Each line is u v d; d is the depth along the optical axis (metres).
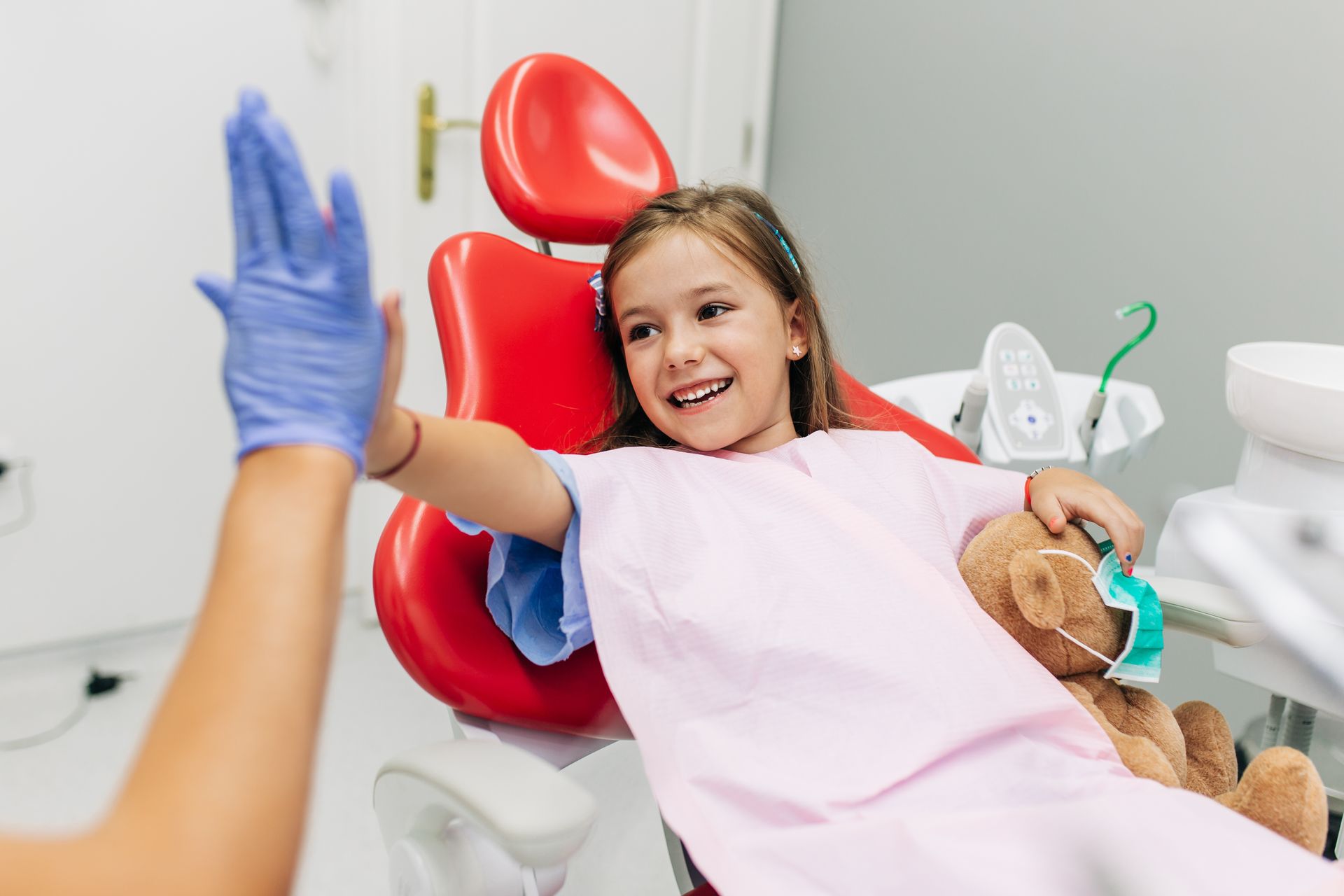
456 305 1.00
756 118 2.32
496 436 0.75
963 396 1.25
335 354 0.47
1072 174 1.67
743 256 0.99
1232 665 0.95
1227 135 1.45
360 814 1.53
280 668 0.40
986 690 0.76
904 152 1.98
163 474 1.89
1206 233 1.49
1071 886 0.62
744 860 0.68
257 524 0.44
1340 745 0.92
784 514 0.87
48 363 1.76
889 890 0.65
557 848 0.59
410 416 0.64
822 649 0.77
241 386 0.47
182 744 0.37
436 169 1.97
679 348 0.95
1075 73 1.64
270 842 0.36
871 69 2.04
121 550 1.89
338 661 1.96
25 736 1.69
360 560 2.10
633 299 0.98
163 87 1.75
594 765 1.11
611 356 1.08
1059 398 1.29
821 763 0.74
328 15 1.86
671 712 0.77
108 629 1.91
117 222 1.76
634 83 2.17
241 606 0.41
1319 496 0.91
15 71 1.64
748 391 0.98
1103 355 1.66
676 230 0.97
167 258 1.82
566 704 0.87
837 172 2.16
